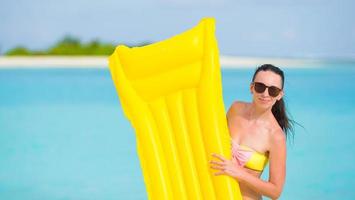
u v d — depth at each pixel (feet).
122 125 42.19
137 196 26.96
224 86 60.54
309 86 63.77
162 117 13.76
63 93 59.36
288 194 27.43
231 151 13.39
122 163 32.42
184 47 13.39
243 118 13.51
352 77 74.79
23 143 37.27
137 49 13.62
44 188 28.37
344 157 33.40
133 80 13.69
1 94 59.41
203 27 13.52
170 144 13.71
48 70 91.15
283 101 13.48
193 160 13.60
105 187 28.30
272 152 13.14
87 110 48.78
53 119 45.03
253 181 13.05
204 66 13.46
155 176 13.64
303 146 35.91
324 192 27.73
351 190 28.02
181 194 13.61
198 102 13.56
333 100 53.78
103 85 65.77
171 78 13.60
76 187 28.37
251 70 88.69
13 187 28.60
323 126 41.47
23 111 48.85
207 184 13.44
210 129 13.39
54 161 33.06
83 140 37.81
